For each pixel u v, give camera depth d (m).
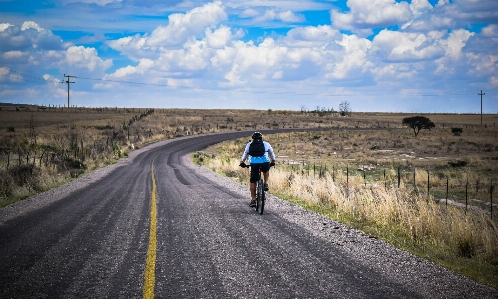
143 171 25.66
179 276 4.85
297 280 4.75
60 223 8.20
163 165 32.44
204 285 4.54
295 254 5.90
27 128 69.62
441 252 6.36
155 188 15.53
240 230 7.61
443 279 4.89
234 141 65.19
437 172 30.44
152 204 11.00
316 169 32.28
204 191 14.62
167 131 77.81
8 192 13.23
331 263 5.47
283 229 7.73
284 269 5.17
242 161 10.19
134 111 151.12
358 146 57.75
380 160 40.06
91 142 48.75
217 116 128.12
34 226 7.87
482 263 6.00
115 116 116.19
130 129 77.19
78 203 11.14
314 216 9.28
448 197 18.72
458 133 72.38
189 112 151.12
